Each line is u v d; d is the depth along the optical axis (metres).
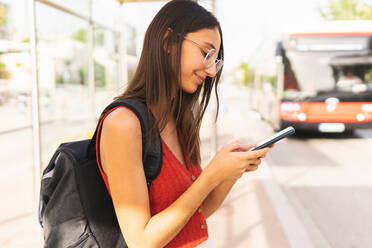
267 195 4.41
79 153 0.98
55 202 0.95
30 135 9.86
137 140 0.87
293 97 8.86
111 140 0.85
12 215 3.69
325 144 8.65
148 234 0.85
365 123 8.72
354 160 6.83
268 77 10.95
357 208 4.25
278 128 9.33
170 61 0.96
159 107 0.93
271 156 7.23
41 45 10.34
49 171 1.02
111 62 8.16
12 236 3.16
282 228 3.40
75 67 11.84
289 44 8.78
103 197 0.96
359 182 5.35
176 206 0.88
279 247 2.99
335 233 3.53
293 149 7.99
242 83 44.06
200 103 1.13
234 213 3.81
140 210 0.86
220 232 3.31
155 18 0.97
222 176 0.88
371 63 8.58
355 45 8.59
